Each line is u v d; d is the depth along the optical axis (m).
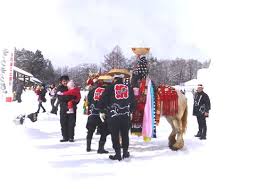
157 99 8.03
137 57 8.17
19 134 6.59
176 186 4.57
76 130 11.87
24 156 5.27
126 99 6.85
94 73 9.48
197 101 10.38
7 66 7.86
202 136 10.12
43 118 14.96
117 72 7.13
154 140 9.85
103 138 7.57
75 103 9.16
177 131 8.26
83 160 6.62
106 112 7.07
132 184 4.81
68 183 4.66
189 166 5.78
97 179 5.07
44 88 17.52
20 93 22.34
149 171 5.71
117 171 5.71
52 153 7.10
